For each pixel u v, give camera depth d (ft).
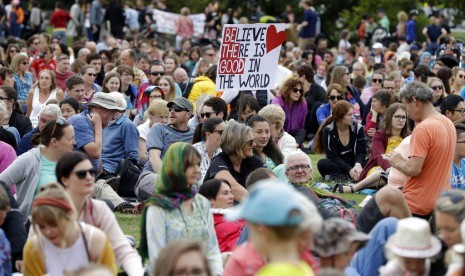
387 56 195.62
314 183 96.43
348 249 45.70
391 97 111.75
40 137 65.16
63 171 53.57
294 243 38.50
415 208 68.80
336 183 100.12
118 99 88.38
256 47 94.07
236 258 42.83
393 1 281.33
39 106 113.29
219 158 72.59
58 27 256.73
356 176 99.86
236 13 270.05
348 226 45.68
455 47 183.52
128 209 81.30
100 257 50.65
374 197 61.67
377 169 95.30
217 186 64.18
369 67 183.73
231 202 64.69
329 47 292.20
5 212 52.65
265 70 94.84
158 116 91.81
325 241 45.09
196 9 292.61
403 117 95.09
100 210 54.34
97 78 143.33
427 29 238.27
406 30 248.11
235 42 92.99
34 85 115.85
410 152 68.49
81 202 53.83
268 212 37.76
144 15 262.88
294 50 193.88
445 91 135.33
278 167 74.84
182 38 247.91
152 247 53.72
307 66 131.54
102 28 260.01
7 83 122.31
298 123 120.57
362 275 54.24
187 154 54.08
